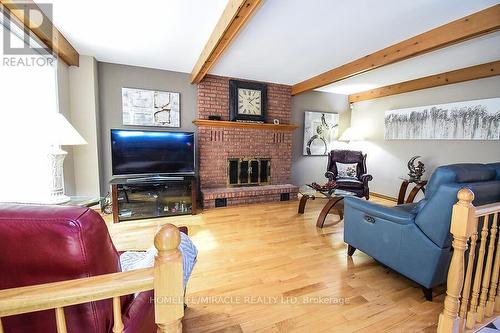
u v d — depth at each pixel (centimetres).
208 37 263
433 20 224
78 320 69
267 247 249
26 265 64
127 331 73
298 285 184
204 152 404
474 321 138
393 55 279
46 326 72
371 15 216
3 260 64
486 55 302
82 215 64
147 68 369
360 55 312
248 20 213
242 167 436
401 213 181
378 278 196
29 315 70
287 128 466
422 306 164
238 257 227
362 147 536
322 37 259
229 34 218
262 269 206
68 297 55
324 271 205
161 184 345
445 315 130
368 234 208
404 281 192
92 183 335
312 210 382
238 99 422
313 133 520
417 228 168
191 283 185
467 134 362
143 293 89
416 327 145
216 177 417
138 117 368
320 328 143
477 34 215
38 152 241
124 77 357
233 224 315
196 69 343
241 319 149
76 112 321
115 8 207
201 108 400
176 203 369
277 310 157
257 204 416
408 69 361
